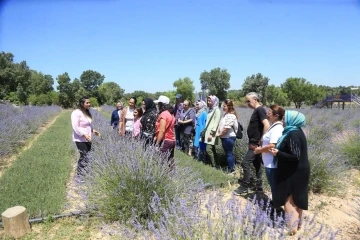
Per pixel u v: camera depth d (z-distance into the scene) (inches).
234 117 262.5
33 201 186.9
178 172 187.9
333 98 1563.7
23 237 149.9
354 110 861.8
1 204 179.5
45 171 257.1
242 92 2544.3
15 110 812.6
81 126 230.7
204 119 339.0
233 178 245.4
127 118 307.0
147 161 174.6
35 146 390.0
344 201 208.8
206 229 104.7
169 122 217.5
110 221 162.6
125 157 173.3
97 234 152.9
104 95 2598.4
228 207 110.1
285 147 151.3
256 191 214.7
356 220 179.3
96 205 166.9
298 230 150.3
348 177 248.1
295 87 2527.1
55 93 2367.1
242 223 99.7
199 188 155.8
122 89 2630.4
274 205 159.6
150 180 162.4
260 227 98.9
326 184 220.2
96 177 176.7
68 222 164.7
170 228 111.0
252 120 208.5
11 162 317.7
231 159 268.4
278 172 155.6
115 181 166.6
